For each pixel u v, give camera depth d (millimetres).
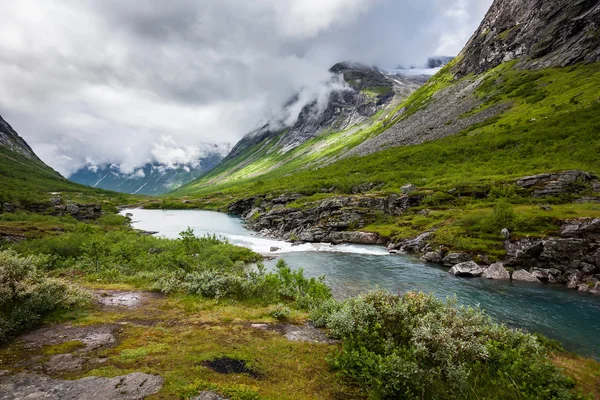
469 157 96125
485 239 43062
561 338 20766
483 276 36250
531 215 42750
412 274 37688
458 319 11461
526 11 163125
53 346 9898
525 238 38594
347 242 60000
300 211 74625
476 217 48125
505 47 162125
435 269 40000
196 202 158000
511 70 146625
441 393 8273
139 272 25594
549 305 27141
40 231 45156
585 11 131875
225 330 12430
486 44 177125
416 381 8320
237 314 14969
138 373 8133
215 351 10078
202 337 11445
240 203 123500
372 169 112688
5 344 9898
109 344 10336
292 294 21438
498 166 80812
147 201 175125
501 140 94562
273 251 52906
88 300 15070
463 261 40375
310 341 11875
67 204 85438
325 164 184250
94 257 29109
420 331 10273
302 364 9805
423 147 119250
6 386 7191
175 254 33406
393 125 180250
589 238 35062
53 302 13227
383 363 9016
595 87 97062
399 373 8430
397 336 11422
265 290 20203
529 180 60469
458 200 63438
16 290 12344
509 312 25594
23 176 173250
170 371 8461
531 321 23750
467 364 9281
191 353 9820
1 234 39844
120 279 22484
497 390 8406
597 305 27141
